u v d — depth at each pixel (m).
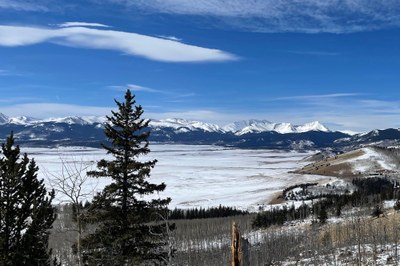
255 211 155.50
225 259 64.00
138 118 26.67
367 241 57.44
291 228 90.81
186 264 54.72
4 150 18.48
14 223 18.22
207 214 139.50
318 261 49.00
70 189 17.09
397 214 69.56
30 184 18.72
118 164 26.31
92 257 22.20
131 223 25.03
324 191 189.12
